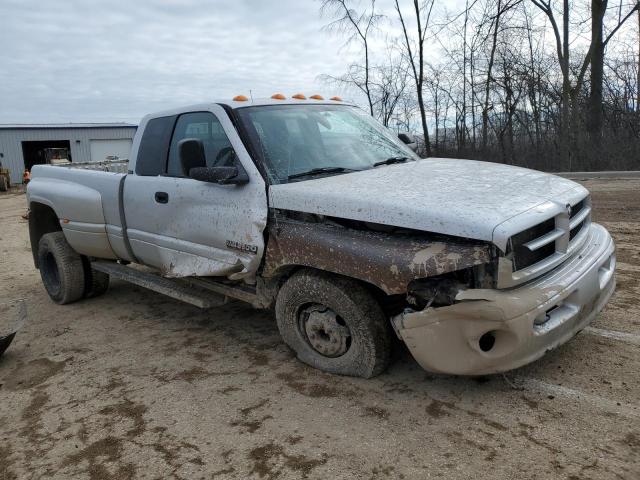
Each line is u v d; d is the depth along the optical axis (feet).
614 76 53.26
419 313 10.22
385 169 13.56
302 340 12.87
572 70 53.06
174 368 13.82
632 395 10.62
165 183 15.01
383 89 59.82
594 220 26.61
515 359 9.88
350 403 11.25
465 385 11.52
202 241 14.06
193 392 12.41
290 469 9.37
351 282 11.47
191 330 16.48
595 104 51.83
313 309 12.42
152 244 15.85
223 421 11.07
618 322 13.99
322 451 9.78
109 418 11.60
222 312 17.85
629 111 52.19
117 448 10.48
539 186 11.69
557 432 9.70
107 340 16.28
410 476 8.93
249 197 12.75
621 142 48.78
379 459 9.42
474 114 57.52
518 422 10.09
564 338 10.72
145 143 16.34
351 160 14.11
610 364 11.85
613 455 8.98
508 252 9.53
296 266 12.44
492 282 9.66
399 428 10.25
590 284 11.01
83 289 20.07
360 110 17.22
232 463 9.70
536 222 9.99
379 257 10.41
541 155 54.44
